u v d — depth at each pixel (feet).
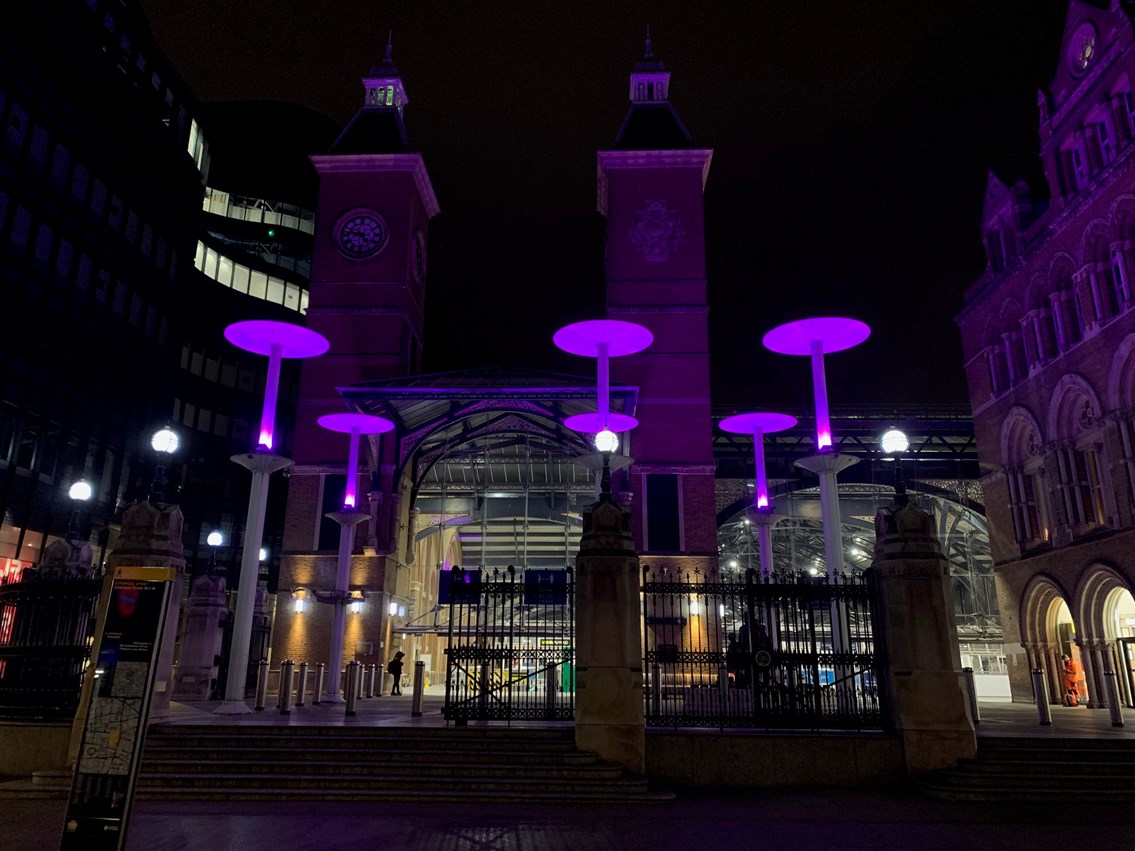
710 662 49.78
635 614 46.91
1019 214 113.39
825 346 82.38
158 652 21.68
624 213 127.85
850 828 35.19
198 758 43.96
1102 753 46.06
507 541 179.73
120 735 20.84
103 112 146.20
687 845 31.83
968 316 126.93
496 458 155.94
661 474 117.39
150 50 161.68
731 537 190.80
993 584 163.94
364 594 113.50
